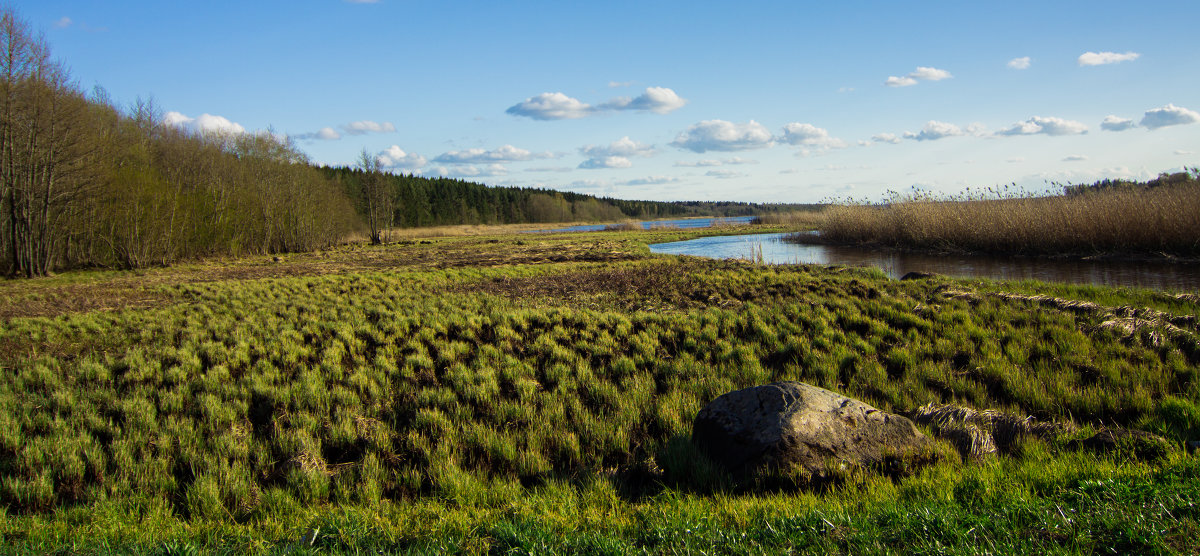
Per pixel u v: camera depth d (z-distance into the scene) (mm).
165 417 7332
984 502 3904
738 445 5230
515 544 3689
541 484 5508
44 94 26734
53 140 27250
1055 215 21688
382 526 4383
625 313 13367
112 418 7281
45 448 6199
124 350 10977
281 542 4219
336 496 5363
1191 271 16266
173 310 15297
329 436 6586
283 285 20703
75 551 4027
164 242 33531
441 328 11602
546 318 11984
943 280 15062
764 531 3643
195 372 9328
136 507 5223
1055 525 3250
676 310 13352
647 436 6379
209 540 4289
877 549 3219
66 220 29562
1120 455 4941
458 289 18641
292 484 5562
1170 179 19984
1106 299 11875
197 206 37281
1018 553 2998
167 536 4527
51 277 26766
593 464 5797
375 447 6289
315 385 8148
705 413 5734
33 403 7844
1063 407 6617
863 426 5246
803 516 3801
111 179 30453
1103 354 7867
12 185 26328
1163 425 5762
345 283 20859
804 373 8195
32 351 11055
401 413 7418
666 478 5391
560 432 6504
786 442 5008
